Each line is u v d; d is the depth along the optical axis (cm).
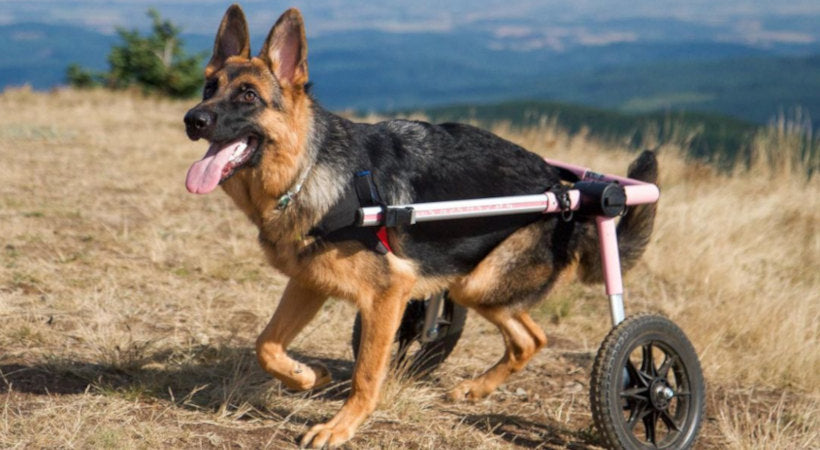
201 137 378
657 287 743
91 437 362
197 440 381
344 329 577
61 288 586
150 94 2591
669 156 1243
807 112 1282
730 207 958
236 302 611
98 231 759
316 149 399
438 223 419
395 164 421
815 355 561
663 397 400
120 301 576
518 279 456
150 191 959
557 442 437
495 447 418
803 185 1165
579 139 1360
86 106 1819
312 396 455
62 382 434
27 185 921
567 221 452
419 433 423
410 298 435
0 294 552
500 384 495
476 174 441
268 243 407
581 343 607
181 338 519
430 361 509
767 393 532
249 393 441
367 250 396
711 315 642
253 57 407
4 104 1759
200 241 761
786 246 877
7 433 360
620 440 383
